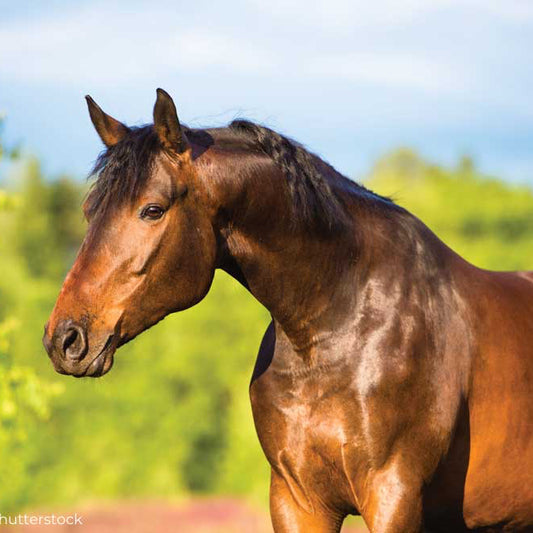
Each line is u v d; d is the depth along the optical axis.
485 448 7.01
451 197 48.53
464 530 7.34
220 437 33.94
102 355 6.13
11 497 20.45
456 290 7.08
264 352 7.11
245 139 6.70
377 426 6.57
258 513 27.45
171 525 25.67
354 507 6.85
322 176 6.86
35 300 33.44
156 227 6.21
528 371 7.16
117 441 32.69
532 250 38.53
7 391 11.11
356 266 6.84
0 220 51.22
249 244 6.68
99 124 6.68
